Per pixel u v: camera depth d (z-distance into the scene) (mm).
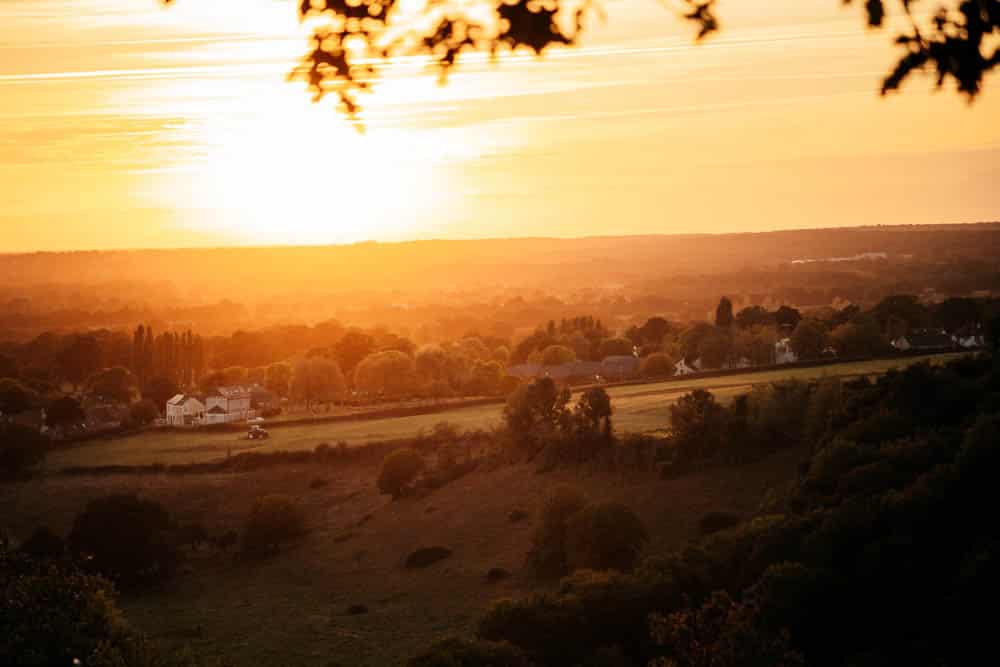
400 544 60250
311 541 63344
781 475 55562
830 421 51188
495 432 72812
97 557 56469
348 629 47156
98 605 23938
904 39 5109
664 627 27203
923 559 30281
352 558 59469
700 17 5027
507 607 33000
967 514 31219
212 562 61688
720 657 25234
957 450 37438
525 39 5316
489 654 29812
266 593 54969
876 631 29062
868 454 40000
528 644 31953
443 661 29281
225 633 47844
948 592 28672
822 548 32250
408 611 49062
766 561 34062
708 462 59250
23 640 21578
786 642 25469
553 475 63688
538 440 67125
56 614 22406
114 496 58844
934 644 27328
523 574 51906
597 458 63344
